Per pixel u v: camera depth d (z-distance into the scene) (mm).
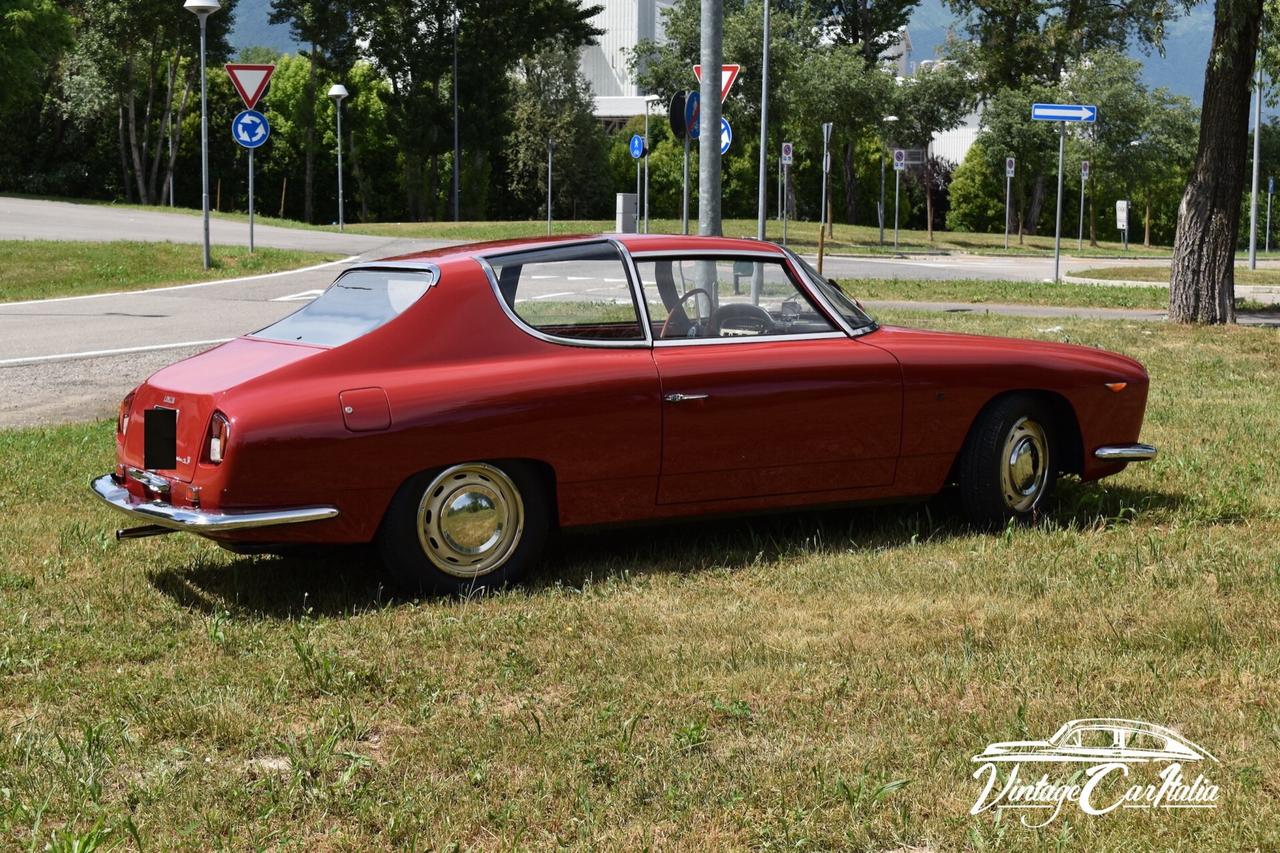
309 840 3037
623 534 6070
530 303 5250
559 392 5090
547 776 3332
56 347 13633
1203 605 4648
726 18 47000
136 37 62312
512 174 74625
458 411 4910
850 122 48031
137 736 3652
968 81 59688
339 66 67312
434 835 3037
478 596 5055
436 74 67500
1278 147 62531
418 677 4102
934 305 19812
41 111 66938
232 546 4855
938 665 4094
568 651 4336
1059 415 6297
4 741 3617
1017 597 4867
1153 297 21312
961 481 6039
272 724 3752
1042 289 22656
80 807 3182
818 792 3189
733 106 47125
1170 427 8734
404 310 5062
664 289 5523
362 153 75188
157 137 70750
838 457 5668
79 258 22891
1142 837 2939
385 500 4871
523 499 5148
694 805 3152
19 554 5633
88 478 7230
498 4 66312
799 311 5832
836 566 5387
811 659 4188
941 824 3035
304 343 5102
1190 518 6121
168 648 4488
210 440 4738
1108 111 56375
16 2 55875
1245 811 3049
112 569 5465
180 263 23266
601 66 87062
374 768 3420
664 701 3854
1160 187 68312
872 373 5688
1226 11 14672
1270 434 8438
